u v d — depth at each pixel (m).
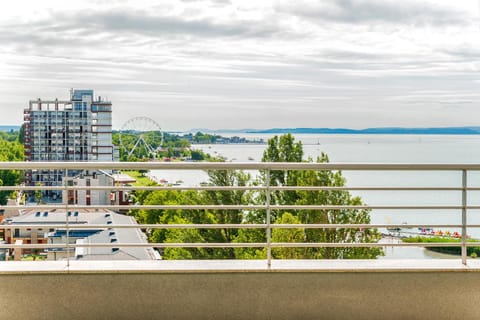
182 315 3.50
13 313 3.41
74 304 3.44
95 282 3.44
